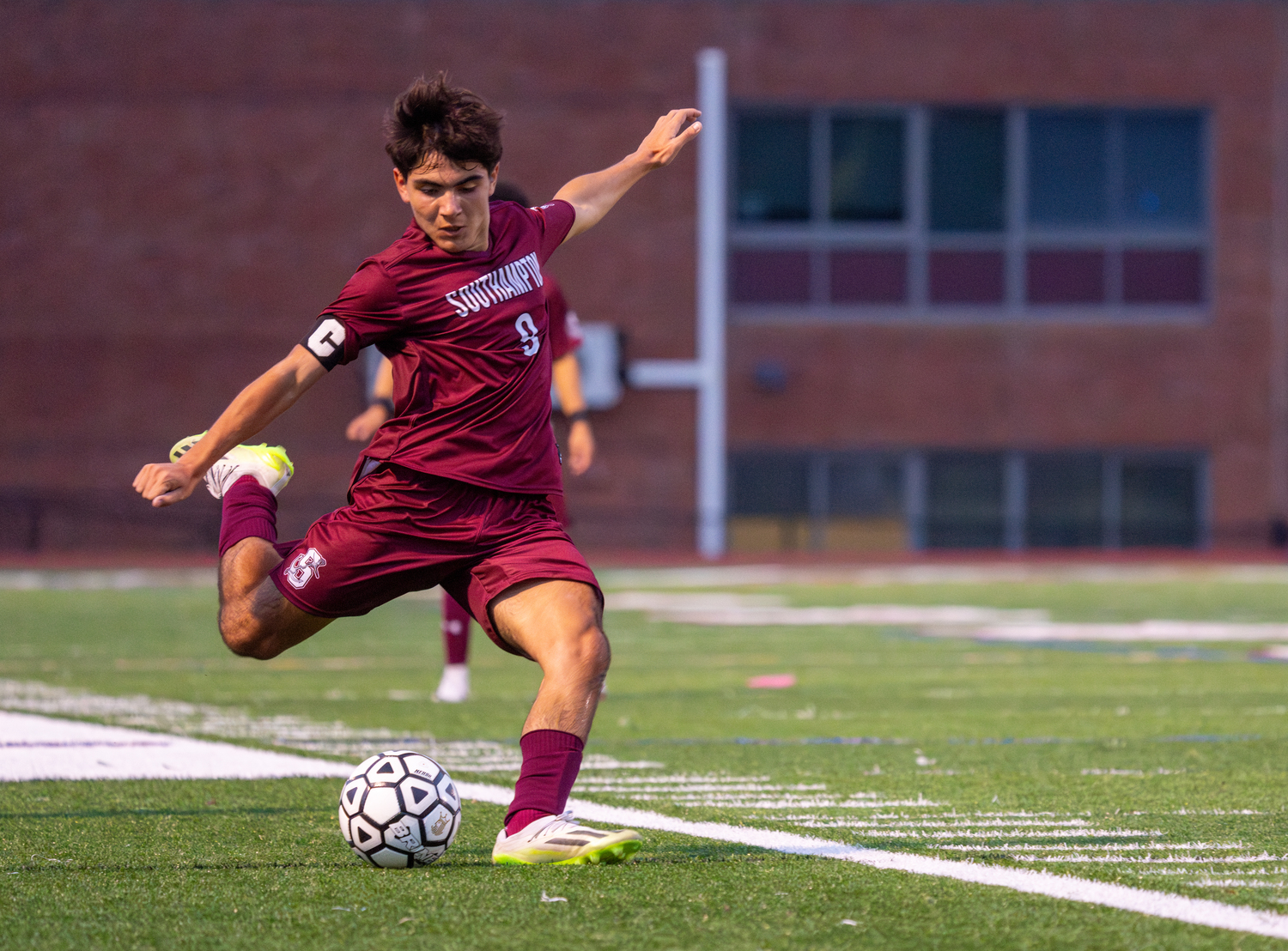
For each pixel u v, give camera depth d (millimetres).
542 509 14469
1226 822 16344
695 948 10766
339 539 14078
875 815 16828
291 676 34875
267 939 11094
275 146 104000
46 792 18234
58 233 103812
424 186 13625
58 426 104125
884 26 104438
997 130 105312
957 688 32500
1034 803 17766
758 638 46688
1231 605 61531
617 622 53031
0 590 72188
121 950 10828
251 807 17250
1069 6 104812
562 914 11781
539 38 103500
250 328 104250
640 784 19328
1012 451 105812
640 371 103562
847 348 105375
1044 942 10953
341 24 103938
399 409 14227
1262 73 105375
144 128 103875
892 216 105312
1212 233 105562
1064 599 65375
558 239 15188
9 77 103438
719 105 103438
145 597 66562
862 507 106062
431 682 33562
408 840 13531
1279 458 105938
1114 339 105625
